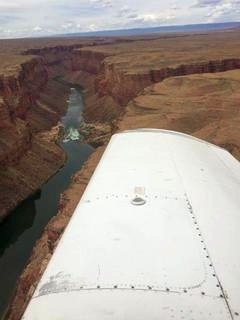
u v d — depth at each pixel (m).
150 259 7.99
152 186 11.95
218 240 8.84
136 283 7.30
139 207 10.38
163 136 19.16
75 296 7.05
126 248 8.40
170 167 13.99
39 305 6.94
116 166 14.27
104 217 9.91
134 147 16.98
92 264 7.91
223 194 12.08
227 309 6.73
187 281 7.37
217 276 7.54
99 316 6.57
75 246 8.63
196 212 10.20
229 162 18.02
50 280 7.56
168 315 6.59
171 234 8.95
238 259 8.17
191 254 8.18
